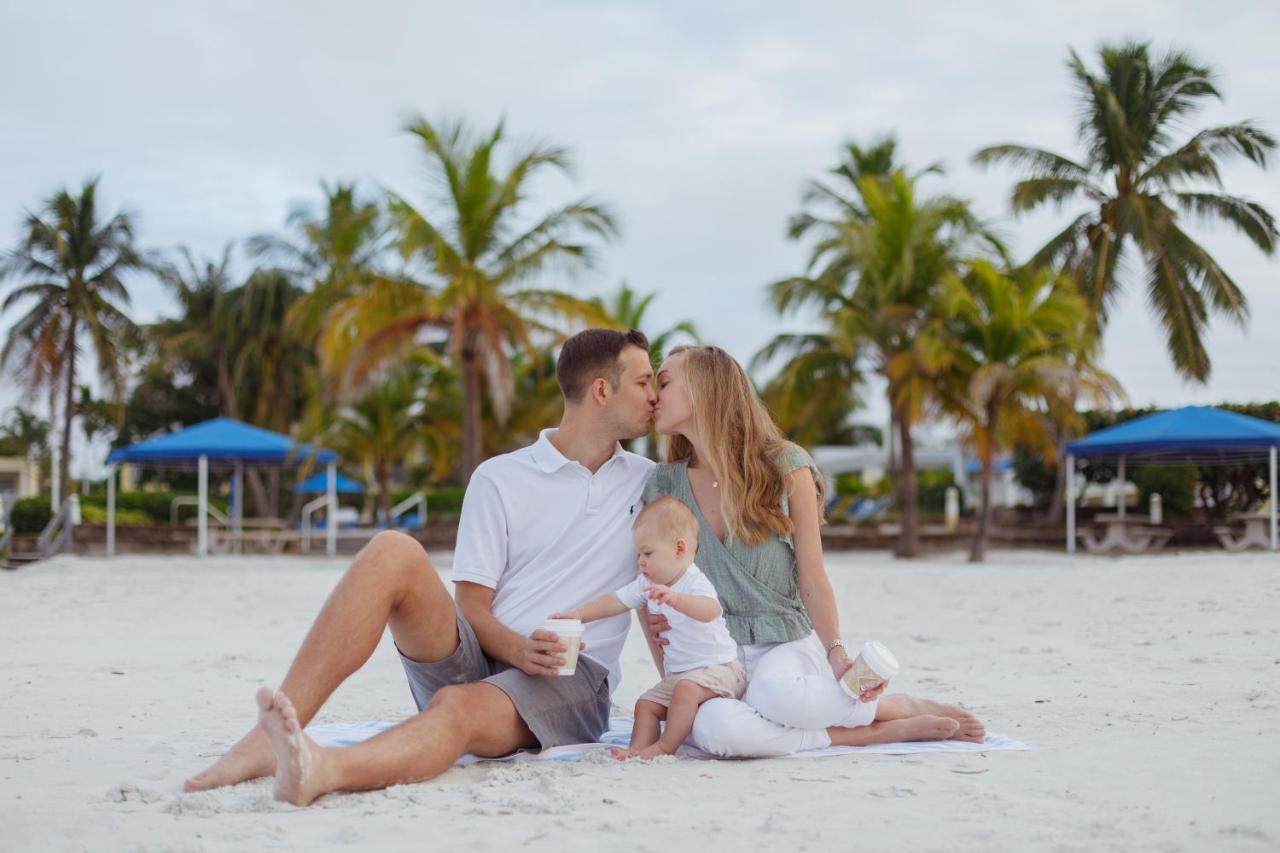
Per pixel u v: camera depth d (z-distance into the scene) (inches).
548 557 152.3
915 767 140.3
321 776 120.1
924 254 872.9
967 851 101.8
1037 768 139.3
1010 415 836.0
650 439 1147.9
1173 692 202.5
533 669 141.9
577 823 112.0
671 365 159.5
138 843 104.1
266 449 983.0
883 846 103.4
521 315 919.0
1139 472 1075.9
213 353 1605.6
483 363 881.5
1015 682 223.0
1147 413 1018.7
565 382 154.2
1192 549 879.1
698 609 147.6
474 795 123.3
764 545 155.9
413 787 127.5
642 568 150.8
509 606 151.3
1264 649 260.8
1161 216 1041.5
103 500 1349.7
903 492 897.5
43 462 2063.2
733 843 104.7
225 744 163.2
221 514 1391.5
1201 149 1043.3
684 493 158.4
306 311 1189.1
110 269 1282.0
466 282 858.8
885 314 864.9
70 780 136.6
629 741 153.9
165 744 162.2
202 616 394.9
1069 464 909.8
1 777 138.4
